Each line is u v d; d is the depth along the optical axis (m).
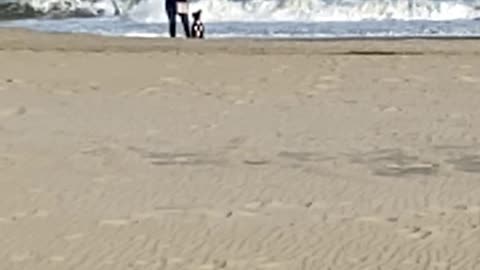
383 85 16.69
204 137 12.44
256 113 14.18
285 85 16.73
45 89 16.14
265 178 10.37
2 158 11.23
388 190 9.91
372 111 14.29
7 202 9.48
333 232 8.54
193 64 18.98
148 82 16.97
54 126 13.11
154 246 8.18
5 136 12.43
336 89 16.34
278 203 9.44
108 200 9.55
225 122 13.47
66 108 14.47
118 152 11.55
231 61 19.38
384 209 9.24
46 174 10.53
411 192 9.84
